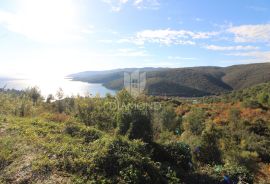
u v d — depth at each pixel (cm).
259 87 5566
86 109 1134
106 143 716
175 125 1459
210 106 3281
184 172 821
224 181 839
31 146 705
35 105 1681
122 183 565
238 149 1487
